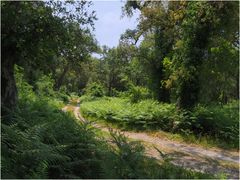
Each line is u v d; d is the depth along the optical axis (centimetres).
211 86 2189
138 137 1906
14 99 1235
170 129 2019
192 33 1989
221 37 2006
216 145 1739
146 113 2197
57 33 1242
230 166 1346
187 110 2048
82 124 1103
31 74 2727
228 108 2367
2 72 1204
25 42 1225
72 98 6350
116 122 2419
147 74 3059
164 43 2866
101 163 894
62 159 862
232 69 2108
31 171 762
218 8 1906
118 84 6938
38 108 1502
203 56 2023
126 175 844
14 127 925
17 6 1130
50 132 989
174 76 2067
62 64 1483
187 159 1423
